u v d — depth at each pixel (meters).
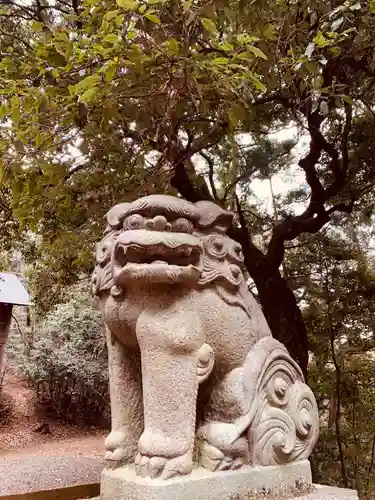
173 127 2.59
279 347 2.03
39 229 4.88
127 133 2.76
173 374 1.74
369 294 5.02
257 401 1.88
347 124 3.93
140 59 1.84
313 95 2.31
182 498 1.63
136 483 1.65
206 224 1.93
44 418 9.31
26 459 5.33
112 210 1.98
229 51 2.06
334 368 5.59
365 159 4.40
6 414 9.22
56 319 8.92
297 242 5.30
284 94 3.63
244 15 2.17
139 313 1.81
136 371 1.95
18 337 10.41
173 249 1.76
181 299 1.81
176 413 1.72
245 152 4.57
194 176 3.66
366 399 5.57
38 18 3.37
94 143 2.65
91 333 8.87
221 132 2.88
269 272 4.01
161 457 1.67
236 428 1.81
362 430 5.48
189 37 1.92
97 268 1.96
